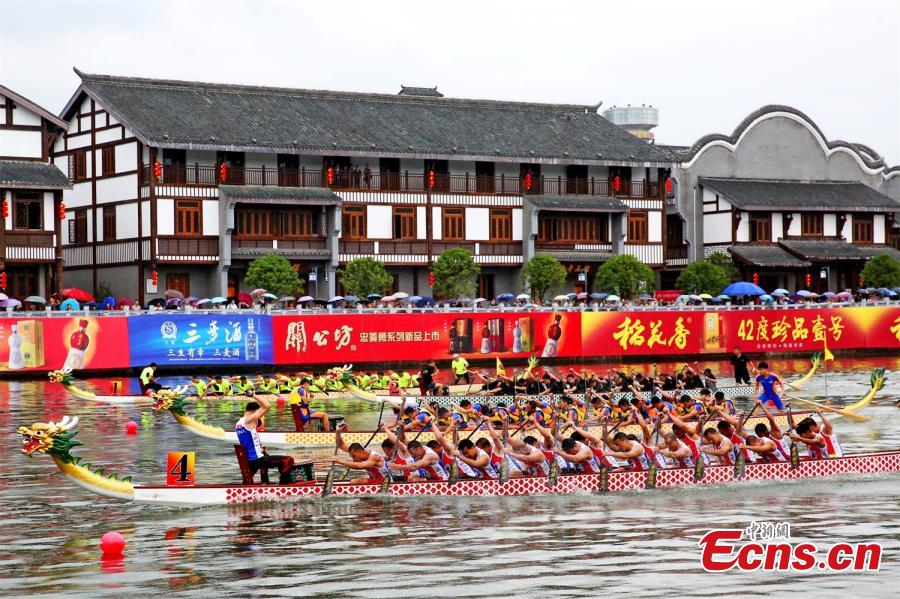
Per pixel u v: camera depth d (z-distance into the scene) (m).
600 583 20.86
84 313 61.38
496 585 20.73
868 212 97.31
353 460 28.56
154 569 22.00
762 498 28.62
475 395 46.84
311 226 78.00
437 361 70.00
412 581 21.02
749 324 78.19
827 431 31.91
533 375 49.94
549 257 80.88
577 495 29.00
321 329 66.69
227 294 75.44
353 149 77.12
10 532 25.09
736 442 30.53
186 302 67.88
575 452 29.41
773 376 43.50
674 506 27.62
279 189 76.06
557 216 86.00
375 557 22.73
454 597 20.03
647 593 20.27
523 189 84.75
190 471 27.66
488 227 83.69
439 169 82.06
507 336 71.62
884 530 25.08
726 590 20.50
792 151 99.00
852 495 29.06
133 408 48.66
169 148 72.19
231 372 65.31
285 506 27.48
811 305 80.25
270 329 65.31
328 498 28.03
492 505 27.69
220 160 74.75
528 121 87.69
